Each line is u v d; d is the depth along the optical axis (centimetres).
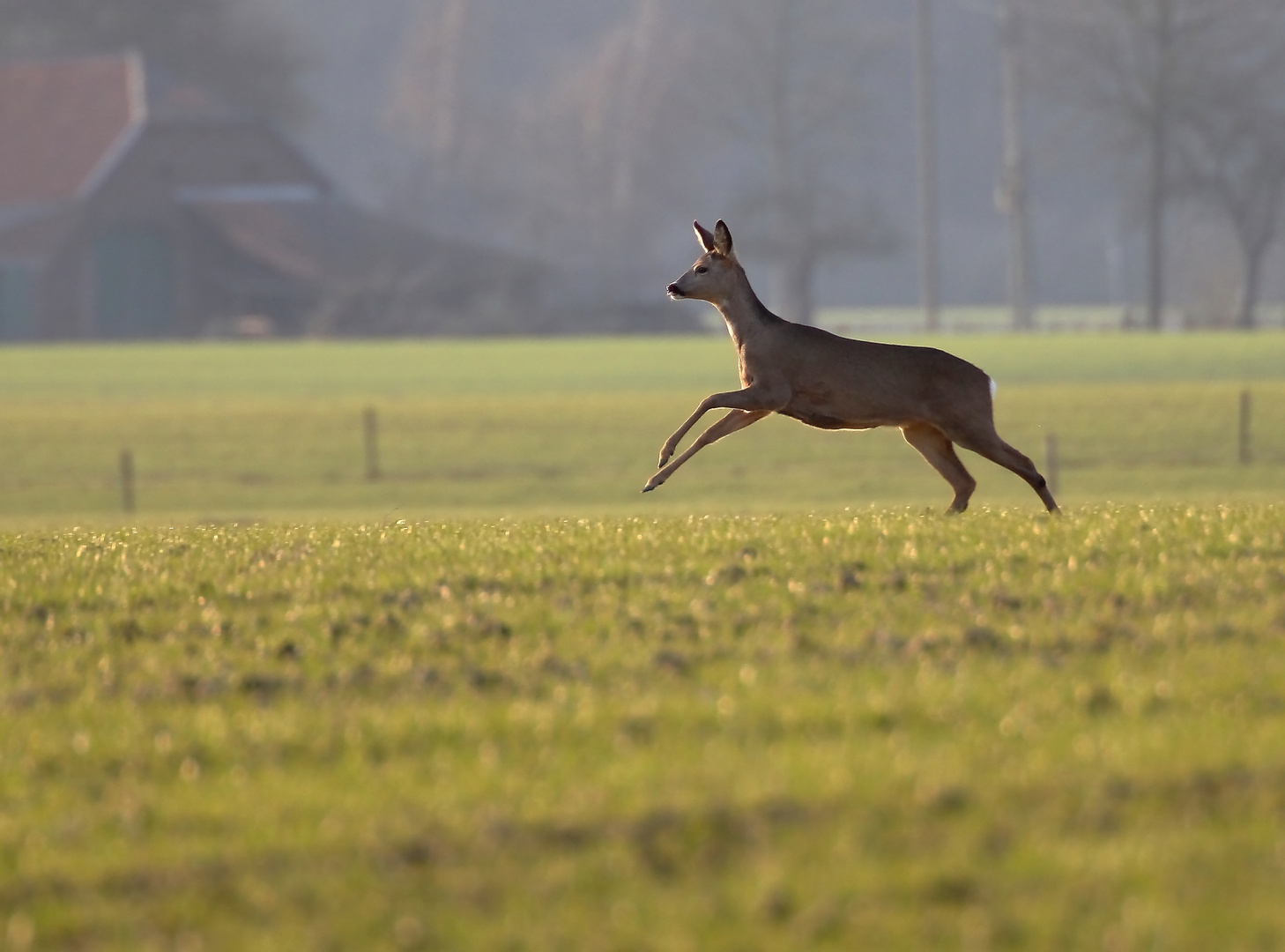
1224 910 2428
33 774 3148
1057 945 2359
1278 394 16850
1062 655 3566
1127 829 2680
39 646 3888
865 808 2770
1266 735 3022
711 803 2803
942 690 3300
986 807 2761
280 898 2594
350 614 4038
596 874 2606
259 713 3369
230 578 4462
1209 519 5025
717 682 3444
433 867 2661
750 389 5550
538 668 3588
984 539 4706
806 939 2397
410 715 3306
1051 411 16138
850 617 3903
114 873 2712
